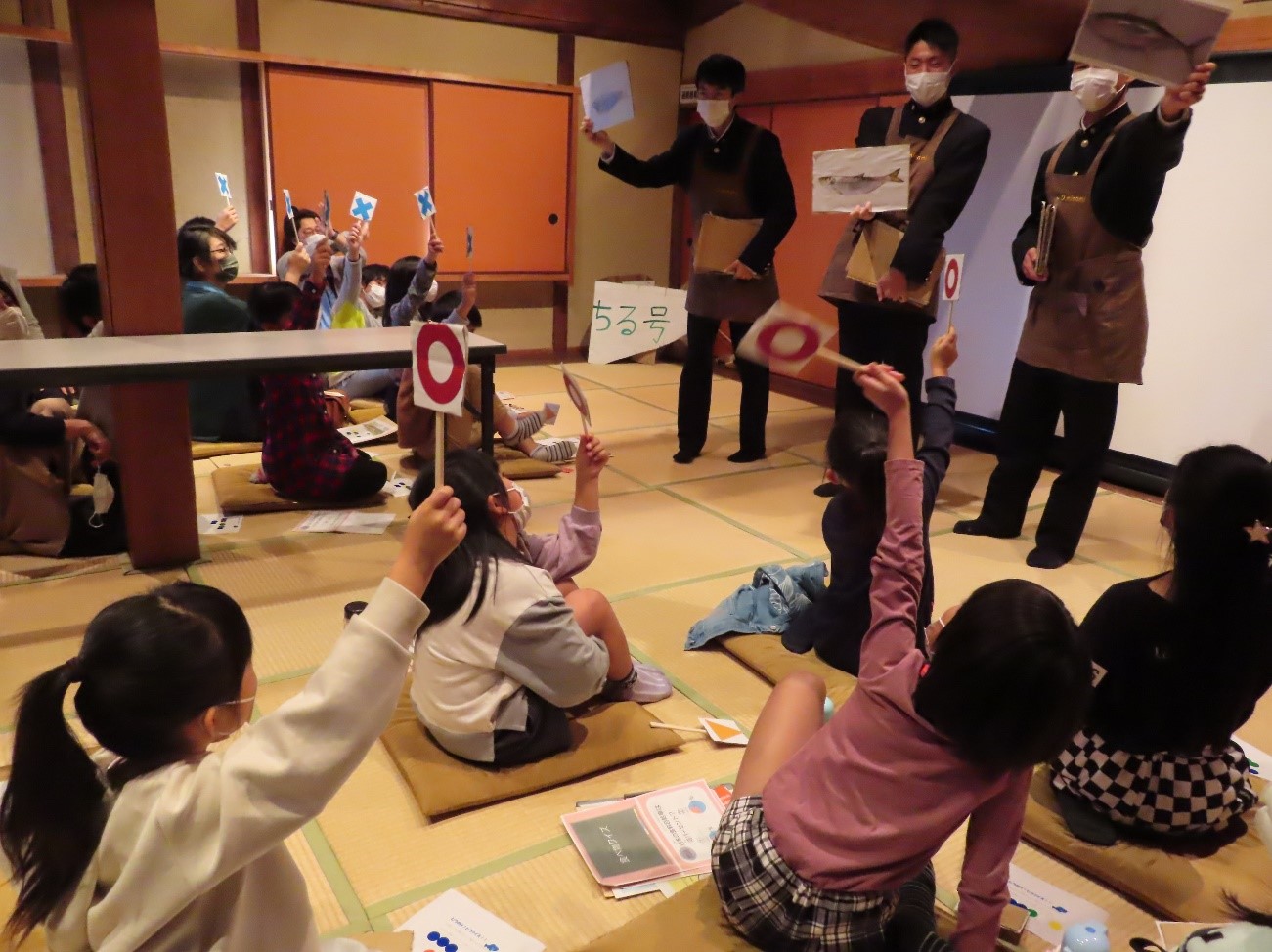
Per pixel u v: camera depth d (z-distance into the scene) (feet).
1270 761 6.73
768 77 18.88
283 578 9.37
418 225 18.62
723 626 8.34
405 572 3.39
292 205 17.11
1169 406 13.12
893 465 5.02
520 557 6.32
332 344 9.07
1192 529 5.15
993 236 14.75
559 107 19.51
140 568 9.48
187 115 16.34
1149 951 5.03
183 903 3.15
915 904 4.62
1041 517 11.29
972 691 3.82
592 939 5.00
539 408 16.74
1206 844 5.85
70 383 7.47
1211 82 12.09
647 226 21.85
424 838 5.77
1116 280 9.77
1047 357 10.34
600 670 6.35
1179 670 5.34
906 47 10.81
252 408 13.82
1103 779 5.77
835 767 4.33
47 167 15.46
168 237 9.09
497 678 6.24
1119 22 7.95
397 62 17.89
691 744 6.86
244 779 3.10
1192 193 12.48
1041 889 5.47
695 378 13.67
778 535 11.12
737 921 4.58
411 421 12.13
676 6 20.54
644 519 11.51
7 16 14.80
